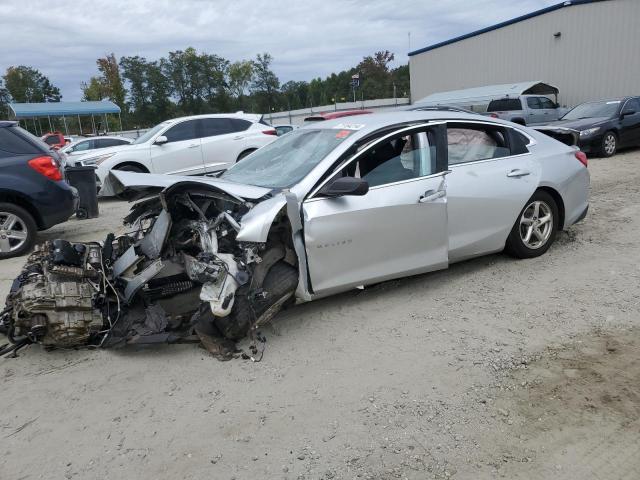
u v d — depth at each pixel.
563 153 5.47
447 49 30.25
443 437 2.75
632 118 13.62
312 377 3.37
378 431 2.81
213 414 3.02
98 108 34.91
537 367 3.36
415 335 3.86
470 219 4.67
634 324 3.84
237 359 3.63
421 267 4.43
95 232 8.49
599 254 5.37
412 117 4.57
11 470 2.63
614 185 9.20
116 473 2.59
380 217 4.11
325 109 43.09
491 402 3.03
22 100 71.38
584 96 23.81
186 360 3.64
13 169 6.91
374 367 3.45
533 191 5.05
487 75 28.19
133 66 57.62
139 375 3.48
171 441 2.80
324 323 4.11
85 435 2.89
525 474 2.49
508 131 5.14
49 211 7.20
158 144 11.82
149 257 3.89
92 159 11.47
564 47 24.16
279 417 2.97
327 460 2.61
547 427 2.80
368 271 4.15
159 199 4.03
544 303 4.28
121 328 3.80
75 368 3.60
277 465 2.59
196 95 60.91
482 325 3.96
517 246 5.16
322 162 4.05
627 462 2.54
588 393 3.06
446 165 4.57
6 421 3.04
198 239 3.82
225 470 2.57
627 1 21.67
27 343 3.75
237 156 12.54
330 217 3.89
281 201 3.64
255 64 64.81
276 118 45.84
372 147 4.23
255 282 3.68
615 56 22.44
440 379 3.27
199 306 3.75
